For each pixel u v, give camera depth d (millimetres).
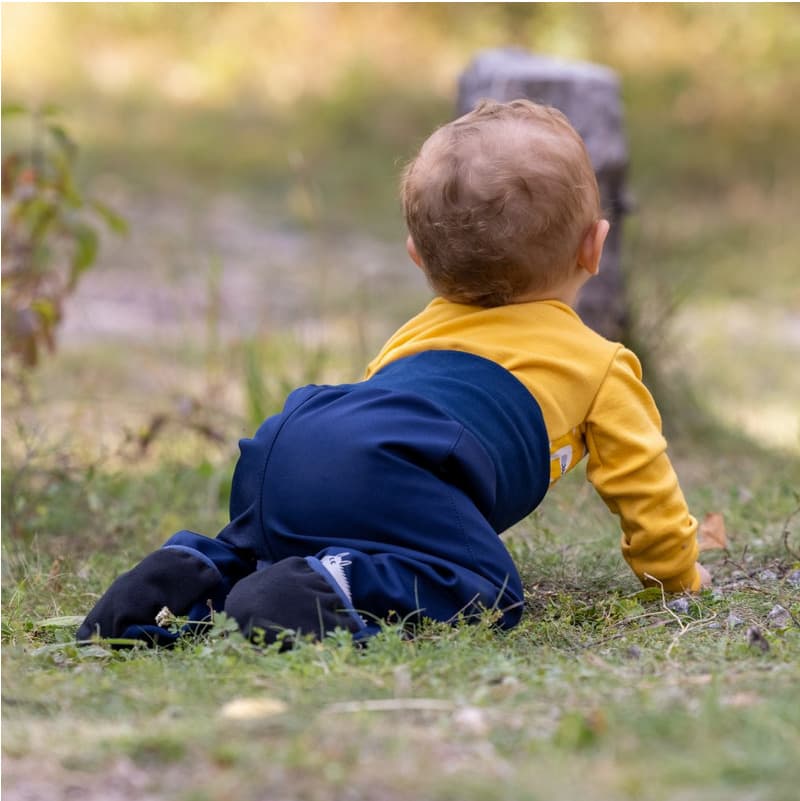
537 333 6012
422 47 37781
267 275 21438
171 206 26219
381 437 5520
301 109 33969
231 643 4957
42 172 9703
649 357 12656
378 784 3510
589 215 6188
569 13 37406
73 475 9477
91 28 39156
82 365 14859
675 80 33844
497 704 4250
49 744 3916
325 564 5242
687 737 3783
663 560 6188
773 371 16891
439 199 6102
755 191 27656
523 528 8453
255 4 38781
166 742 3816
